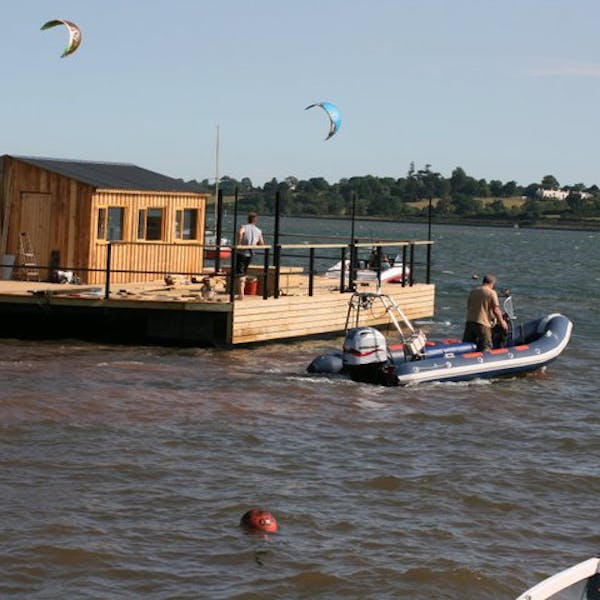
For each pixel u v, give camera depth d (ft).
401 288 114.32
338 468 58.49
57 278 104.58
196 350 93.50
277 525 49.39
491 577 44.88
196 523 49.32
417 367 81.35
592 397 80.48
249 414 69.46
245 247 94.22
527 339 92.79
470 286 195.83
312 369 83.82
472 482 56.95
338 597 42.70
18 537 46.52
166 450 60.03
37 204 105.70
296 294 104.42
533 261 330.34
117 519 49.29
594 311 152.87
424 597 43.04
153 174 118.93
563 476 58.75
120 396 72.59
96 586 42.60
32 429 62.44
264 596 42.47
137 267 108.78
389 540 48.29
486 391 80.33
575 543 49.08
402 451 62.54
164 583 43.19
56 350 90.17
